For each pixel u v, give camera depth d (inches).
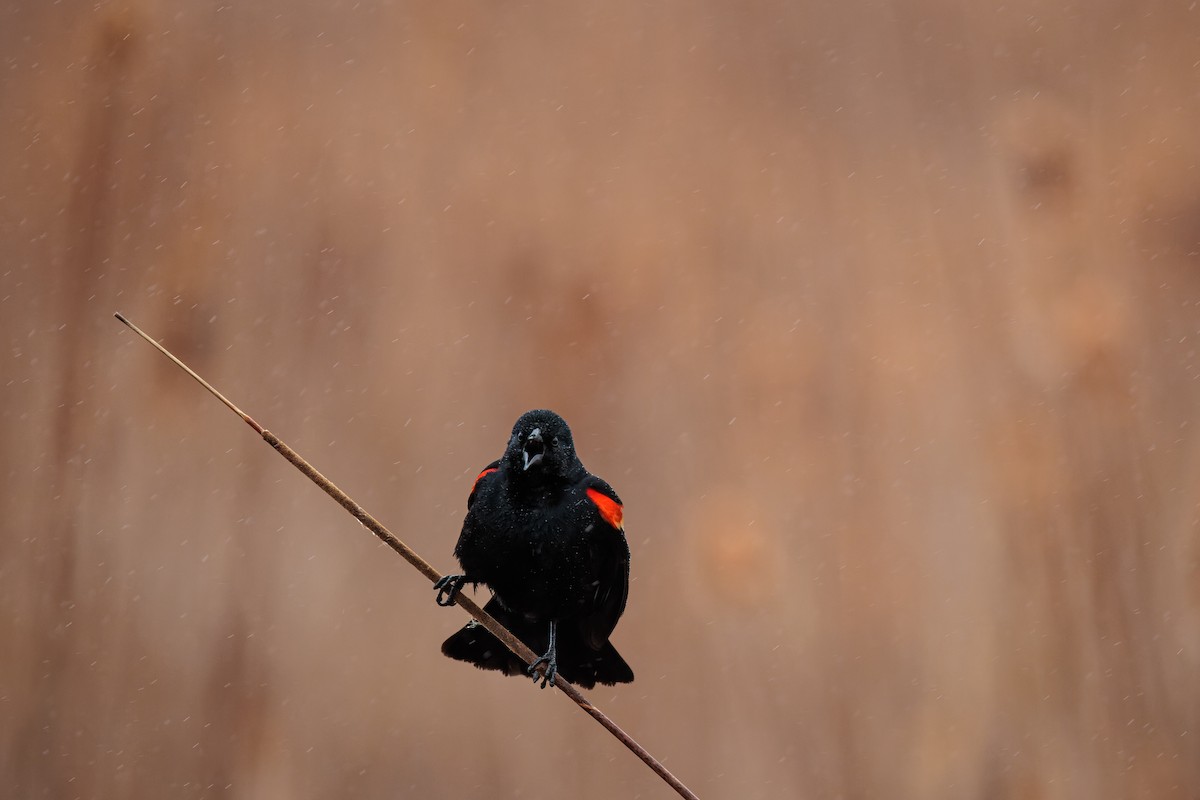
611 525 259.1
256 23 693.9
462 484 526.9
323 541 497.0
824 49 765.9
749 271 633.6
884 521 498.6
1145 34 751.1
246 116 657.6
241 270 590.6
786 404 554.3
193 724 434.3
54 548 462.3
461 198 660.1
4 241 554.3
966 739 428.5
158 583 461.7
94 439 500.4
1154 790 406.6
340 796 430.3
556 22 768.3
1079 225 617.0
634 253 634.8
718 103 736.3
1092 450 497.0
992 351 552.7
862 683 455.2
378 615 477.1
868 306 603.5
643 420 560.1
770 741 441.1
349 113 687.1
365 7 742.5
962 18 783.1
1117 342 537.0
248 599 470.9
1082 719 423.5
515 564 253.8
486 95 725.9
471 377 570.9
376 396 552.1
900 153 697.0
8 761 411.5
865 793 427.2
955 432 527.2
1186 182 629.9
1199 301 567.2
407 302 601.3
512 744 449.4
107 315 547.8
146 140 614.2
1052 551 464.1
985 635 448.8
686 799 202.8
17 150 587.8
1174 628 436.1
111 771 416.8
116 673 439.8
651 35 782.5
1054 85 724.0
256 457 517.0
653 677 466.0
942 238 626.8
